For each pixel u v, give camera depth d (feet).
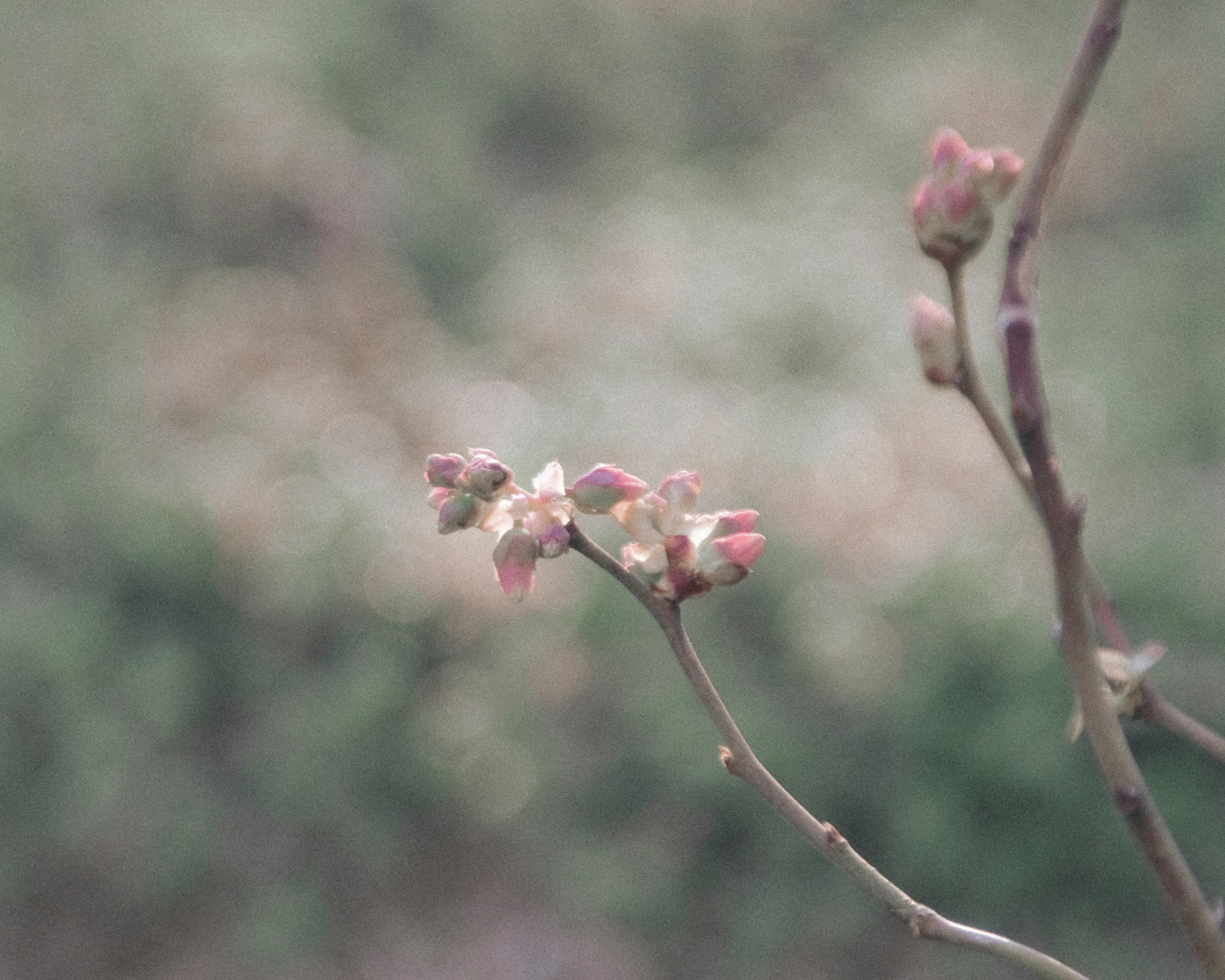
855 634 7.07
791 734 6.84
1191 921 2.27
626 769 7.05
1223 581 7.37
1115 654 2.38
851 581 7.39
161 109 10.72
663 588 2.31
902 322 9.98
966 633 6.94
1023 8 16.34
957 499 8.21
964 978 6.42
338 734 6.97
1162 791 6.65
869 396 9.12
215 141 10.36
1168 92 14.17
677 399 8.74
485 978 6.53
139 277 9.67
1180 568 7.34
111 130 10.69
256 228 10.21
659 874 6.78
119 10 11.65
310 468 7.80
